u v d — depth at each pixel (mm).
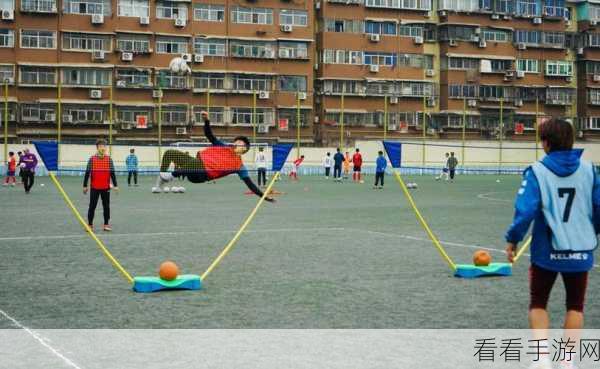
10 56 59000
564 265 5559
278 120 65062
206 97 63375
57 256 12328
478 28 70312
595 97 73312
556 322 7402
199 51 63469
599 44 73625
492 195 32438
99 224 18266
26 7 59281
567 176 5609
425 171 63688
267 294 8914
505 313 7859
